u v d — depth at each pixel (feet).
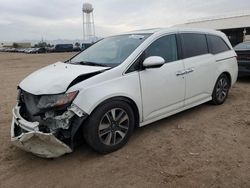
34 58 105.29
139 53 13.64
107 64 13.43
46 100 11.24
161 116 14.94
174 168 11.24
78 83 11.59
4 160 12.40
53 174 11.16
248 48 28.09
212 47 18.54
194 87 16.67
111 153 12.67
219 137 14.14
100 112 11.85
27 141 11.14
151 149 12.96
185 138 14.11
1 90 28.94
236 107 19.19
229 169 11.04
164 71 14.51
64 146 11.22
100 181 10.57
